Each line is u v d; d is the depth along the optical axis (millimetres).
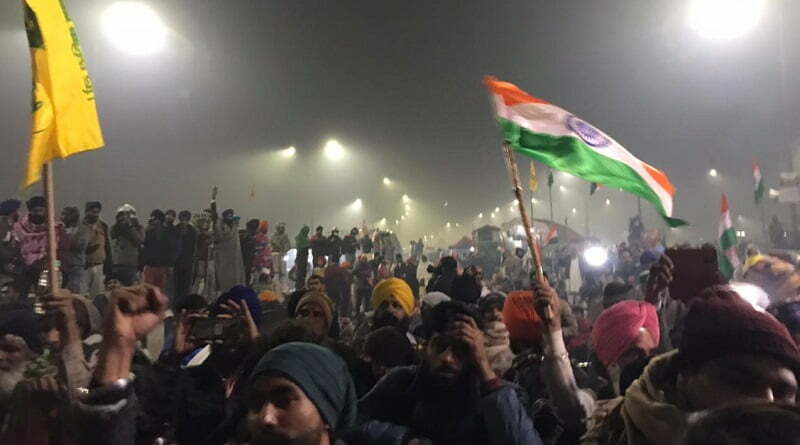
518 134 4422
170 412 3834
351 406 2783
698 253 4094
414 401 3602
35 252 11969
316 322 5238
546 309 3506
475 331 3494
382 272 22109
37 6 3486
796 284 5723
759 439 1283
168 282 14703
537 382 4234
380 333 4598
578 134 4465
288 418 2529
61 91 3477
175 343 4543
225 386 4246
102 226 12836
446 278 9719
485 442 3371
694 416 1447
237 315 4539
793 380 2033
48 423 2770
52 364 3465
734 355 2027
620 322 3986
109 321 2518
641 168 4559
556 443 3535
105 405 2449
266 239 18031
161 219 14539
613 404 2711
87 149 3525
